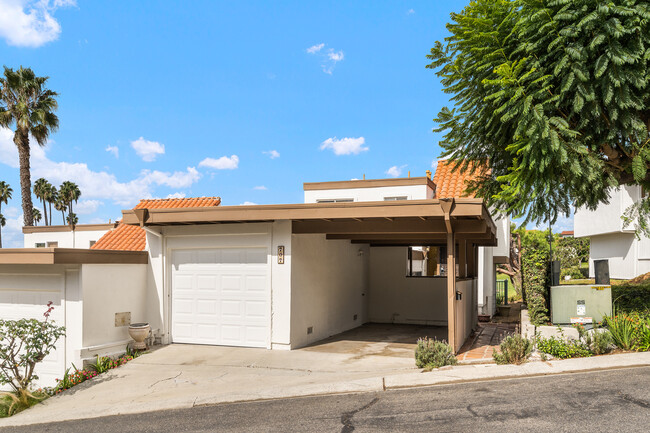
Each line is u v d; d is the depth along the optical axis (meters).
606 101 8.03
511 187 9.49
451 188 14.59
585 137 9.03
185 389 7.78
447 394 6.21
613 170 10.05
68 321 9.74
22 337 8.46
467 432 4.85
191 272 11.27
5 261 9.48
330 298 12.95
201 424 5.90
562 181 9.75
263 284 10.68
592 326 8.56
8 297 10.56
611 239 24.09
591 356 7.49
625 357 7.04
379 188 16.42
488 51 9.34
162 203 16.39
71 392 8.23
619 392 5.72
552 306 8.89
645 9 7.63
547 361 7.39
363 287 16.00
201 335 11.12
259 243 10.71
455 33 9.76
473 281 14.15
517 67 8.56
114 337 10.37
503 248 18.75
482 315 16.81
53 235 27.58
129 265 10.93
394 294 16.36
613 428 4.70
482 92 10.02
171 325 11.34
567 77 8.20
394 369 8.34
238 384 7.86
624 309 9.80
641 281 16.20
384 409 5.82
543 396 5.79
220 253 11.07
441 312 15.74
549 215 10.88
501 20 9.42
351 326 14.68
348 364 9.10
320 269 12.24
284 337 10.42
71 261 9.34
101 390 8.13
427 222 9.68
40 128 25.69
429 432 4.94
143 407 6.92
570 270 31.34
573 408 5.31
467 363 8.00
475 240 13.69
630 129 8.59
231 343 10.86
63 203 52.72
